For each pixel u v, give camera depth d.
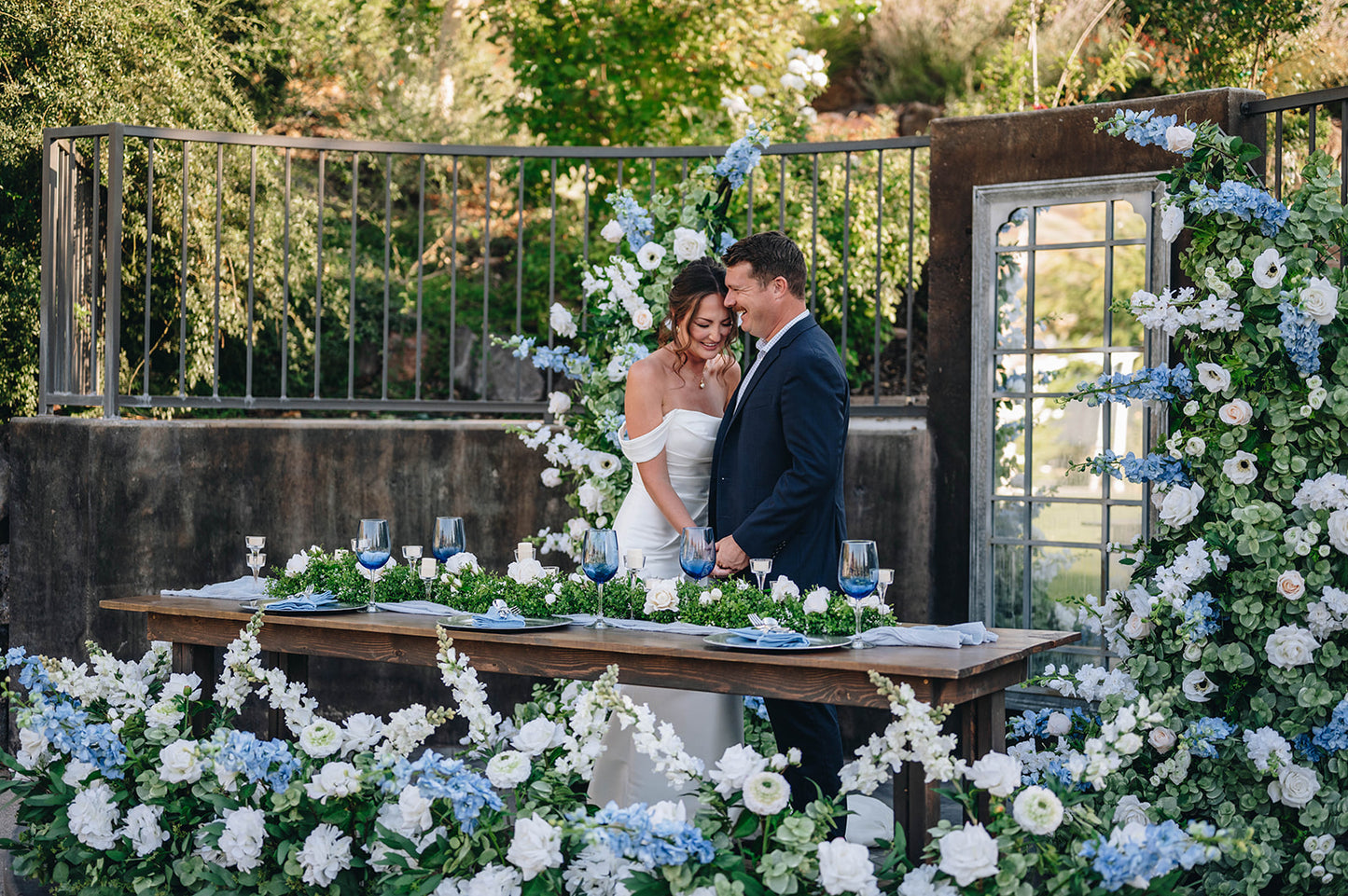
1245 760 3.29
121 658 4.85
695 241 4.47
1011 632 3.13
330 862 2.85
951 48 9.84
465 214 8.88
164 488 4.92
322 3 8.69
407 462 5.10
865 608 3.06
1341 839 3.33
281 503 5.07
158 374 7.30
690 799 3.32
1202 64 8.48
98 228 5.19
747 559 3.41
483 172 8.91
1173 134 3.56
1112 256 4.64
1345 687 3.31
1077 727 3.63
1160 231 4.48
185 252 5.21
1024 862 2.47
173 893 3.06
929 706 2.52
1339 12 8.20
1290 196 3.54
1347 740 3.21
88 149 5.59
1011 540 4.82
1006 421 4.84
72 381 5.38
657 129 8.09
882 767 2.62
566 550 4.70
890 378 7.74
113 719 3.29
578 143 8.17
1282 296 3.38
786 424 3.44
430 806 2.79
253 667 3.25
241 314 7.56
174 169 7.20
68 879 3.17
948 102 9.71
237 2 8.34
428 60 9.20
